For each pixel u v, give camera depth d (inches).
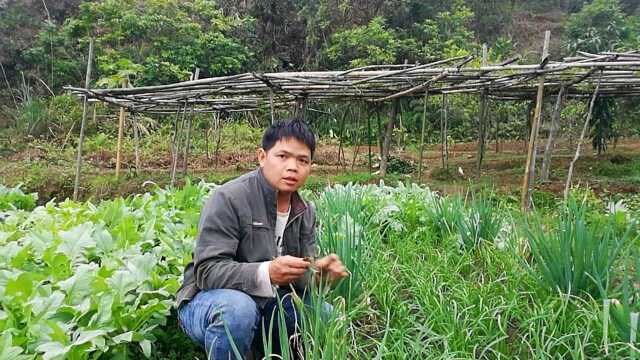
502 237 136.9
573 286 98.5
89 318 87.3
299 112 312.3
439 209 161.6
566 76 275.6
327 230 108.4
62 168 409.1
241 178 88.4
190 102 350.9
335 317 78.4
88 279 93.7
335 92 309.9
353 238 103.0
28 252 113.5
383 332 100.0
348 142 538.6
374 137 538.6
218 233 84.1
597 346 86.4
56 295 87.6
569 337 88.4
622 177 348.5
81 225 128.9
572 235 100.9
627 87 347.9
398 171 401.4
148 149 477.7
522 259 109.3
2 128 563.8
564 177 351.3
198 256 83.6
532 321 91.9
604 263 98.1
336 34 615.2
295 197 91.5
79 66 603.2
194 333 85.6
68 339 79.1
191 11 612.4
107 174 392.2
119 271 96.1
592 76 277.9
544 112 533.3
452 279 117.8
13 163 438.9
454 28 656.4
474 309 101.7
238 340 81.0
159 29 557.3
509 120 548.7
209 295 83.1
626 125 514.0
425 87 275.3
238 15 665.6
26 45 608.7
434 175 369.1
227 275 81.4
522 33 782.5
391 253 145.2
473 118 523.8
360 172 391.9
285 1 684.7
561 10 874.8
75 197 324.5
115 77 409.7
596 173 367.6
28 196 201.9
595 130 433.4
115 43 571.5
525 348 93.8
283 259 79.9
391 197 188.9
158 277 98.7
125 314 88.0
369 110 377.1
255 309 82.6
